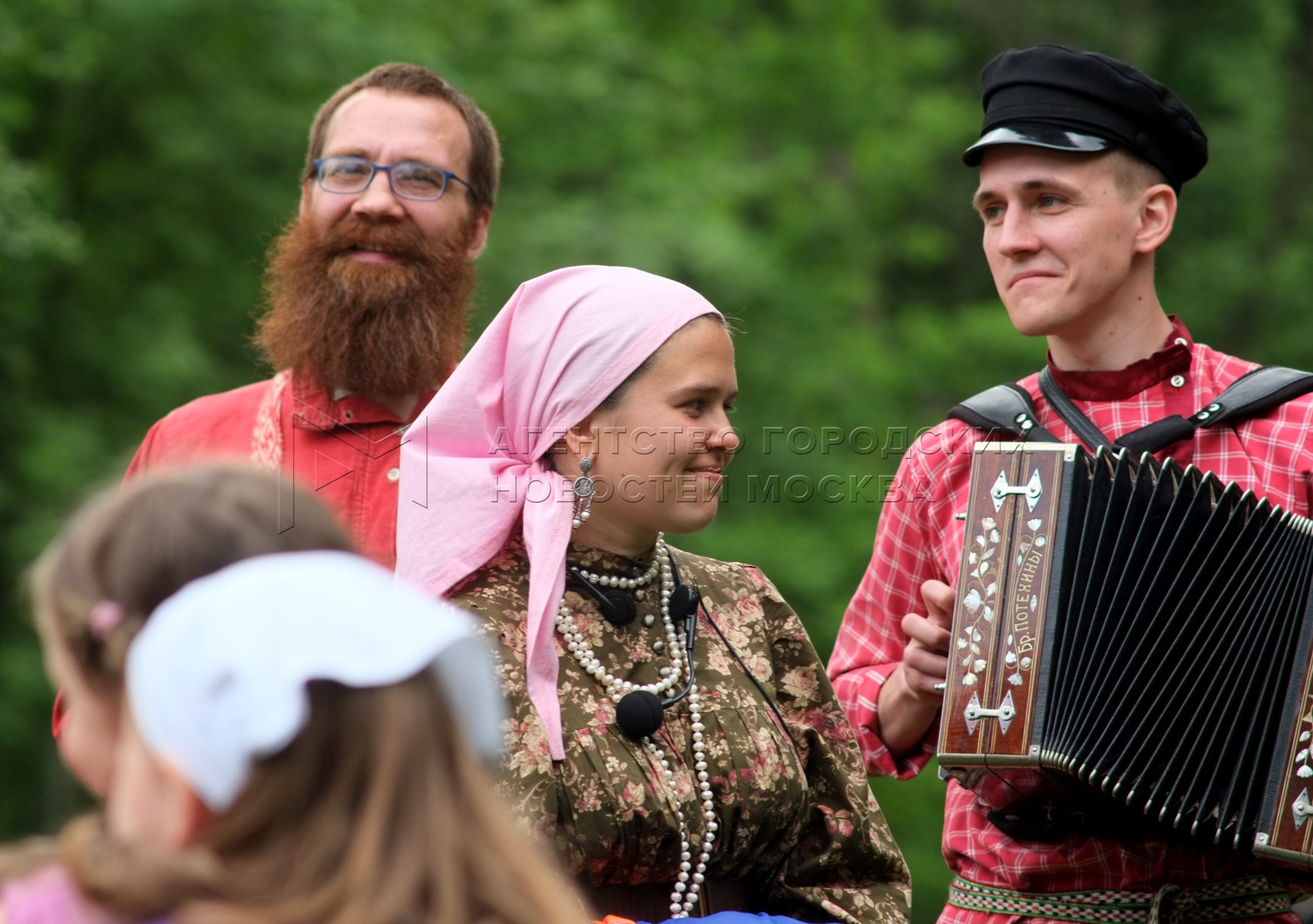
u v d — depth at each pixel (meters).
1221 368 8.91
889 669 9.31
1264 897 8.25
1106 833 8.17
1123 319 8.91
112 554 4.41
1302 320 44.66
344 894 4.18
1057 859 8.27
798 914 7.95
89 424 27.80
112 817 4.43
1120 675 7.79
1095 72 8.68
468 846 4.44
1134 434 8.64
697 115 35.75
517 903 4.46
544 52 32.47
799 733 8.23
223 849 4.23
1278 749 7.65
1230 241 46.62
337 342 10.21
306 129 29.38
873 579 9.51
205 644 4.19
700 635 8.05
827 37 40.56
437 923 4.28
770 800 7.68
